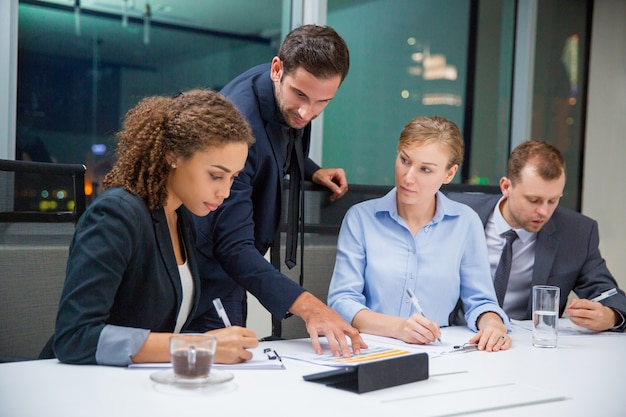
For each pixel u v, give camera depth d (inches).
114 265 55.7
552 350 67.5
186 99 59.0
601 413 47.0
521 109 157.5
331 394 48.3
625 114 168.2
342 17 136.2
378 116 141.3
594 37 165.3
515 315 92.7
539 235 92.1
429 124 76.5
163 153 58.3
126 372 52.0
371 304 80.4
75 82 113.2
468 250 81.8
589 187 166.7
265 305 67.4
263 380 51.2
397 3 142.1
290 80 75.7
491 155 156.5
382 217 81.9
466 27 151.1
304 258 87.0
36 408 42.9
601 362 63.0
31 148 110.7
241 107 78.0
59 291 75.4
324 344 65.4
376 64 140.5
